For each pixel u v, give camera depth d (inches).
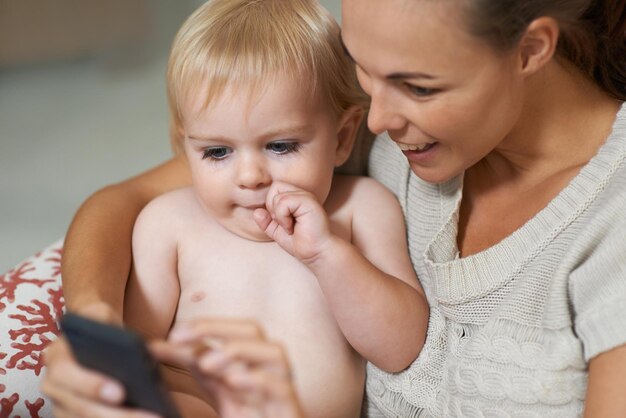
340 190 54.3
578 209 43.5
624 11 44.6
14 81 148.3
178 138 55.6
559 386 42.1
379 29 39.4
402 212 53.5
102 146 126.6
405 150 44.6
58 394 35.7
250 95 48.1
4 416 50.9
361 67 42.3
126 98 141.5
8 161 123.3
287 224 48.4
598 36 45.0
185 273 53.0
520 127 45.9
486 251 45.9
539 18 40.4
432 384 48.4
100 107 138.8
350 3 40.3
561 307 42.1
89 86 146.2
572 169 46.0
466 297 46.4
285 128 48.8
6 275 59.7
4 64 151.2
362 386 51.9
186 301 52.2
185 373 50.6
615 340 39.7
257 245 52.8
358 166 57.2
